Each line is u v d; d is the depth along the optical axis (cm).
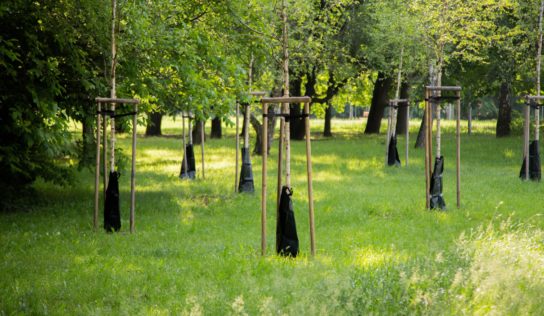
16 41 1328
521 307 619
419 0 1777
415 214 1390
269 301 621
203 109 1501
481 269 681
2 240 1102
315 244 1088
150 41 1312
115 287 810
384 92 4584
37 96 1281
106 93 1417
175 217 1372
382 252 1016
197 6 1575
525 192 1738
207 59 1500
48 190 1711
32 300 749
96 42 1356
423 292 647
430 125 1472
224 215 1410
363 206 1485
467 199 1611
